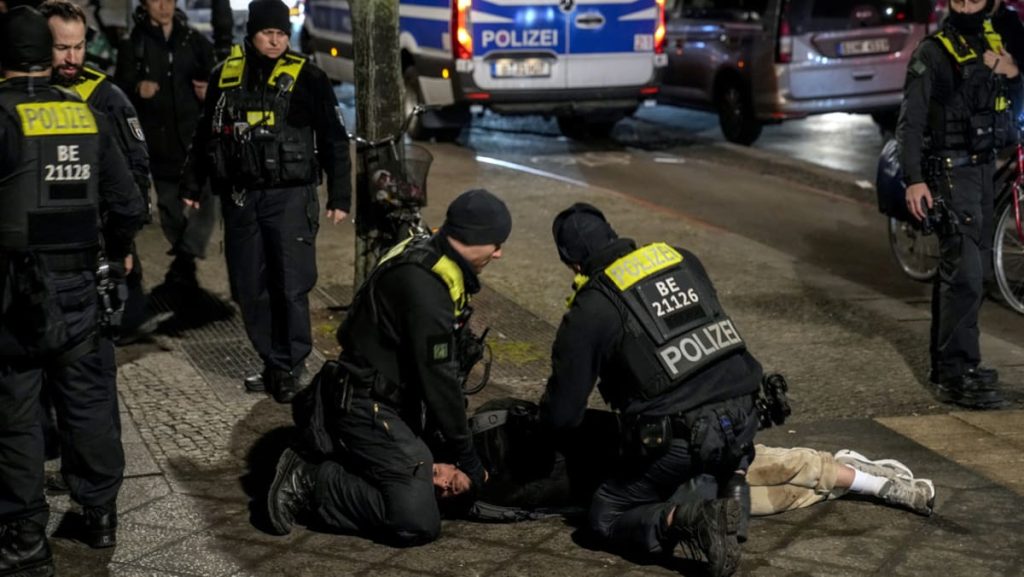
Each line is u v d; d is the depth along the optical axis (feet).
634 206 32.89
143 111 23.38
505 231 13.89
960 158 19.24
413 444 14.30
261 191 18.56
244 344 21.75
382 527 14.35
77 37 15.38
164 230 24.03
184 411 18.56
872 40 40.55
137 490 15.90
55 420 16.76
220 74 18.62
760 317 24.07
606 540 14.26
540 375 20.75
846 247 29.68
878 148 42.45
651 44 41.57
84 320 13.57
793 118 40.83
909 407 19.58
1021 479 16.48
